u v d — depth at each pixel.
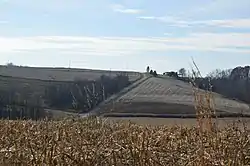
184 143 13.16
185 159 10.55
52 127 15.86
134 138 12.05
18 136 14.01
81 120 15.18
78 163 9.90
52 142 10.95
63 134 13.61
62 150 10.30
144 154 10.14
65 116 17.16
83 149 10.45
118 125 16.42
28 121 18.25
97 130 14.16
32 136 13.43
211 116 7.57
